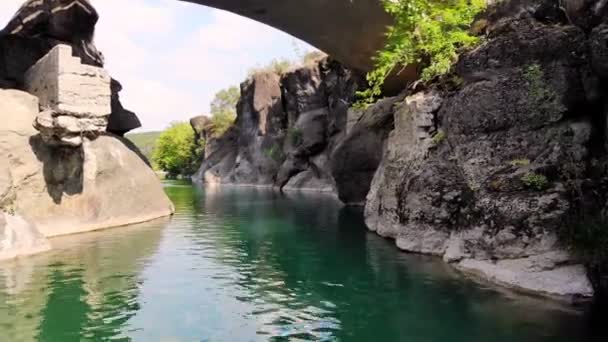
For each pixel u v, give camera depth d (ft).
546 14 35.09
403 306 25.39
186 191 125.18
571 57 30.09
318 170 126.82
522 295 26.48
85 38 74.79
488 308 24.44
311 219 61.93
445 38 42.11
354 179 74.69
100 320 23.65
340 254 39.06
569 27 30.78
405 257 37.29
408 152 42.04
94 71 49.39
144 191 61.57
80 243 43.78
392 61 48.39
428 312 24.30
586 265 25.96
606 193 26.94
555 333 20.97
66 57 47.14
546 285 26.23
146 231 51.47
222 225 56.39
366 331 22.11
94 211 52.65
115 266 35.01
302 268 34.30
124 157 59.47
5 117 46.19
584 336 20.57
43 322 23.34
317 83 137.18
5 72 64.08
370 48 68.90
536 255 27.66
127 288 29.27
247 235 49.08
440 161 37.81
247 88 167.32
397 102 51.98
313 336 21.57
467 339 20.74
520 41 31.78
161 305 26.04
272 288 29.27
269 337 21.50
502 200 29.81
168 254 39.32
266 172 153.07
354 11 62.39
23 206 45.80
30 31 69.77
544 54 30.71
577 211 27.32
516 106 31.45
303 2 62.85
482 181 32.24
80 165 51.62
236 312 24.90
